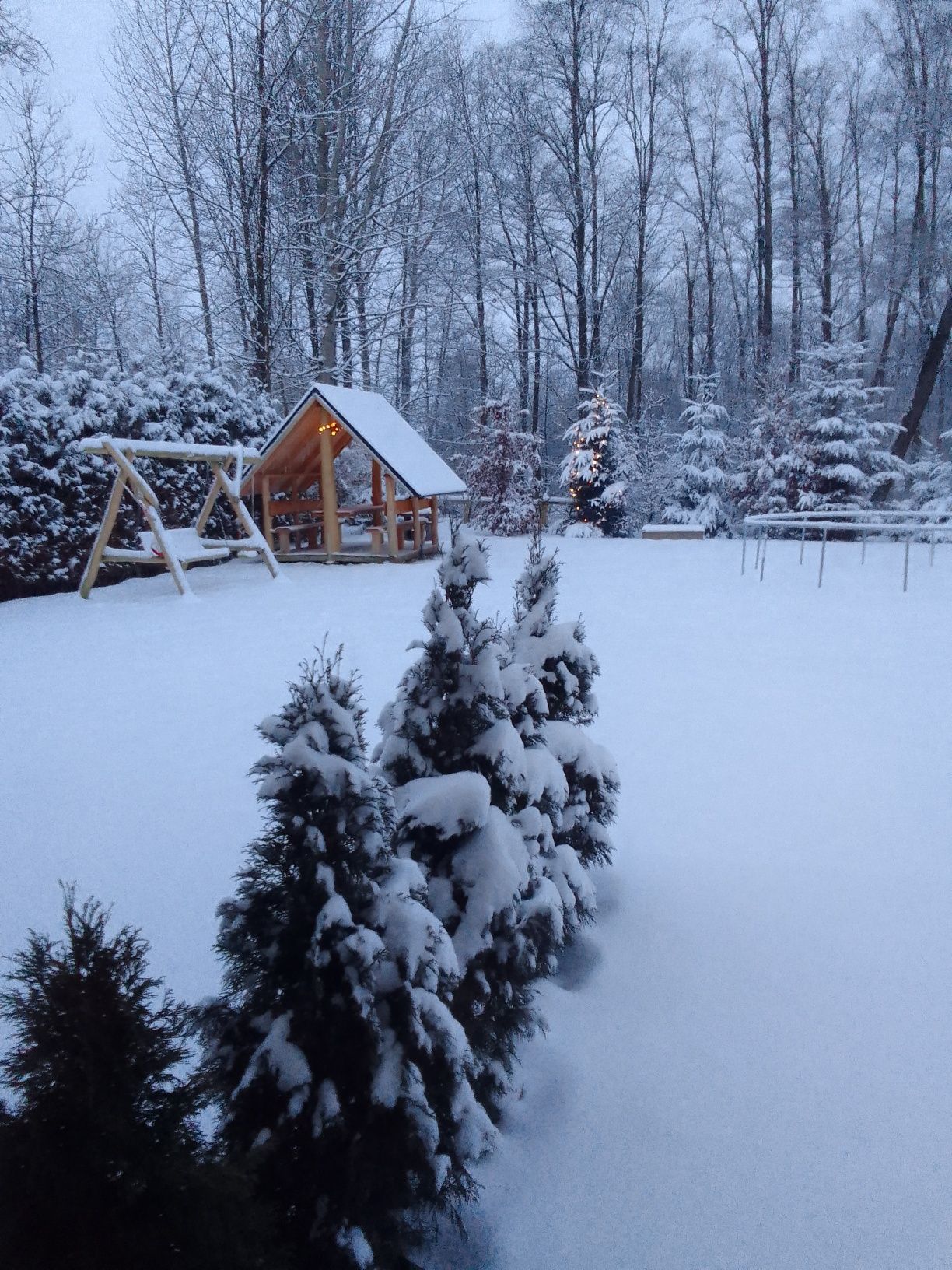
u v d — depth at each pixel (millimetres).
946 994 2500
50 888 3119
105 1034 1232
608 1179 1887
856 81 24938
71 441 10578
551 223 24406
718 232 28312
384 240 19984
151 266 23766
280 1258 1374
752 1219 1781
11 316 24609
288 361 19734
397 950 1619
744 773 4273
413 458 13070
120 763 4426
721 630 7656
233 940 1594
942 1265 1669
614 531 19156
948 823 3656
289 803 1572
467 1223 1786
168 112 18375
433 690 2201
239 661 6547
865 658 6559
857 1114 2053
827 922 2902
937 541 15266
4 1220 1133
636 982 2588
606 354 26281
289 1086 1476
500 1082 2043
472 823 1984
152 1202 1201
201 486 12547
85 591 9797
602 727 5012
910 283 23266
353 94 19078
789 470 17859
